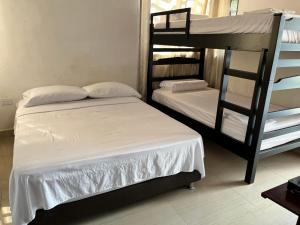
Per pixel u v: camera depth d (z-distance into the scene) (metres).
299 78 2.18
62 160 1.62
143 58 3.67
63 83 3.27
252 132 2.20
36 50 3.01
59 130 2.11
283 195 1.43
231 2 3.74
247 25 2.15
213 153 2.91
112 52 3.46
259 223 1.85
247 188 2.26
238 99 3.14
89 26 3.21
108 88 3.15
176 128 2.25
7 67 2.92
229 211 1.96
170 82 3.62
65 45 3.14
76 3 3.06
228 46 2.35
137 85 3.82
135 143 1.91
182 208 1.98
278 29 1.88
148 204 2.01
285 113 2.24
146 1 3.39
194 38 2.83
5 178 2.25
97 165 1.69
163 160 1.93
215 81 4.09
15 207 1.52
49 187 1.56
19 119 2.35
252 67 3.32
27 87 3.08
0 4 2.71
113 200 1.82
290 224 1.85
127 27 3.46
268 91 2.02
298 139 2.58
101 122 2.35
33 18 2.89
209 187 2.25
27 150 1.73
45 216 1.60
